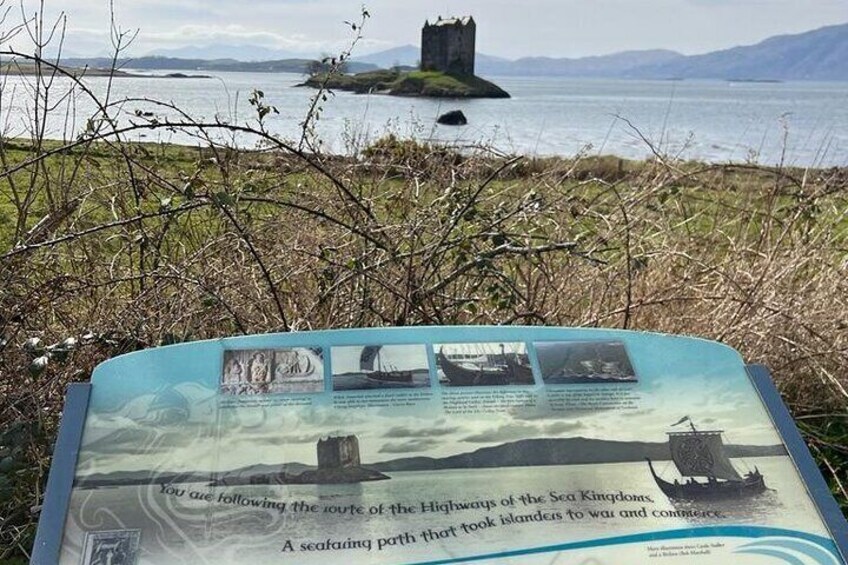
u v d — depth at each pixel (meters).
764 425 2.37
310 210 4.11
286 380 2.34
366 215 4.59
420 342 2.46
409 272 4.07
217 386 2.32
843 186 5.29
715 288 4.76
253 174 4.97
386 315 4.39
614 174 6.17
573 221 4.98
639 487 2.18
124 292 4.48
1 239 4.96
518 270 4.61
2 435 3.40
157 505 2.06
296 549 2.00
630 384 2.44
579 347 2.51
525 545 2.04
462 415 2.30
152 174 4.25
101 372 2.34
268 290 4.32
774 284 4.63
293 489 2.11
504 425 2.29
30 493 3.40
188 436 2.21
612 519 2.11
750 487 2.22
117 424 2.23
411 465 2.18
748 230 5.48
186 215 4.88
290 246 4.33
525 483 2.16
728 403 2.41
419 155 5.27
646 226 5.46
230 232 4.36
